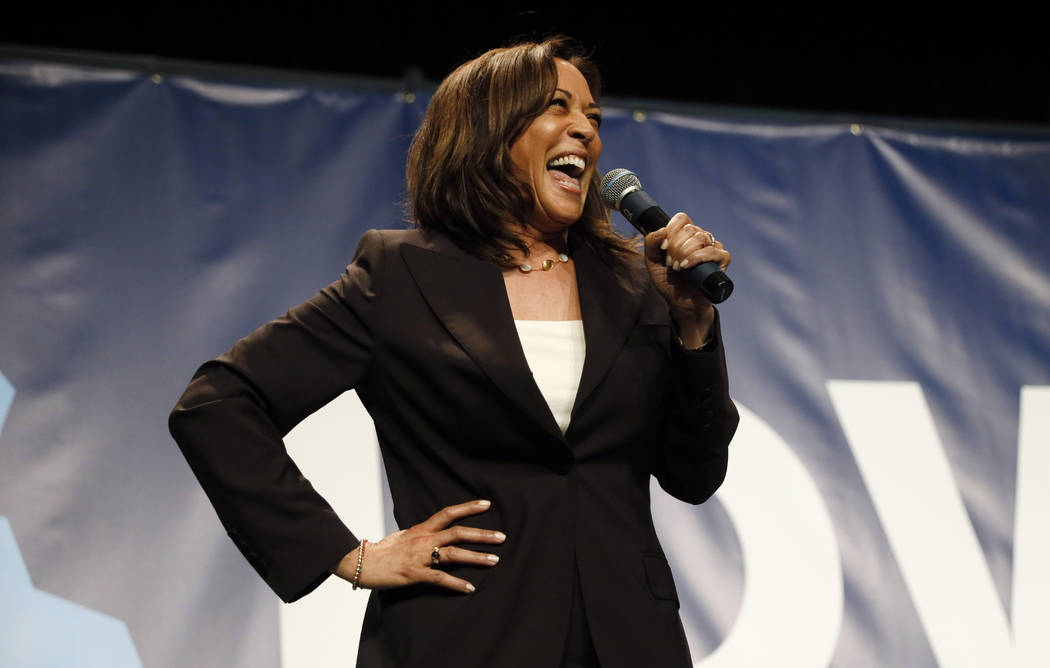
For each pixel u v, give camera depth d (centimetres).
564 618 474
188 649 898
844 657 980
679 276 550
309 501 515
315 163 1044
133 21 1199
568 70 598
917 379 1066
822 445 1035
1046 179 1143
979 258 1112
